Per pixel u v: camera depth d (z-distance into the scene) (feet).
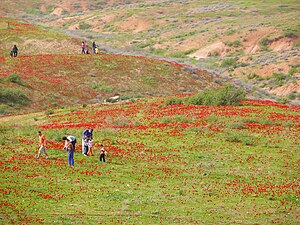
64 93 232.53
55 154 112.88
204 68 345.10
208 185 94.79
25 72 248.73
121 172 100.89
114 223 71.77
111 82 258.57
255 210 80.94
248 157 116.06
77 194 84.94
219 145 127.13
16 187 85.76
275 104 195.83
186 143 128.36
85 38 411.34
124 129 143.74
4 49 314.96
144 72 279.69
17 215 72.43
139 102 206.49
